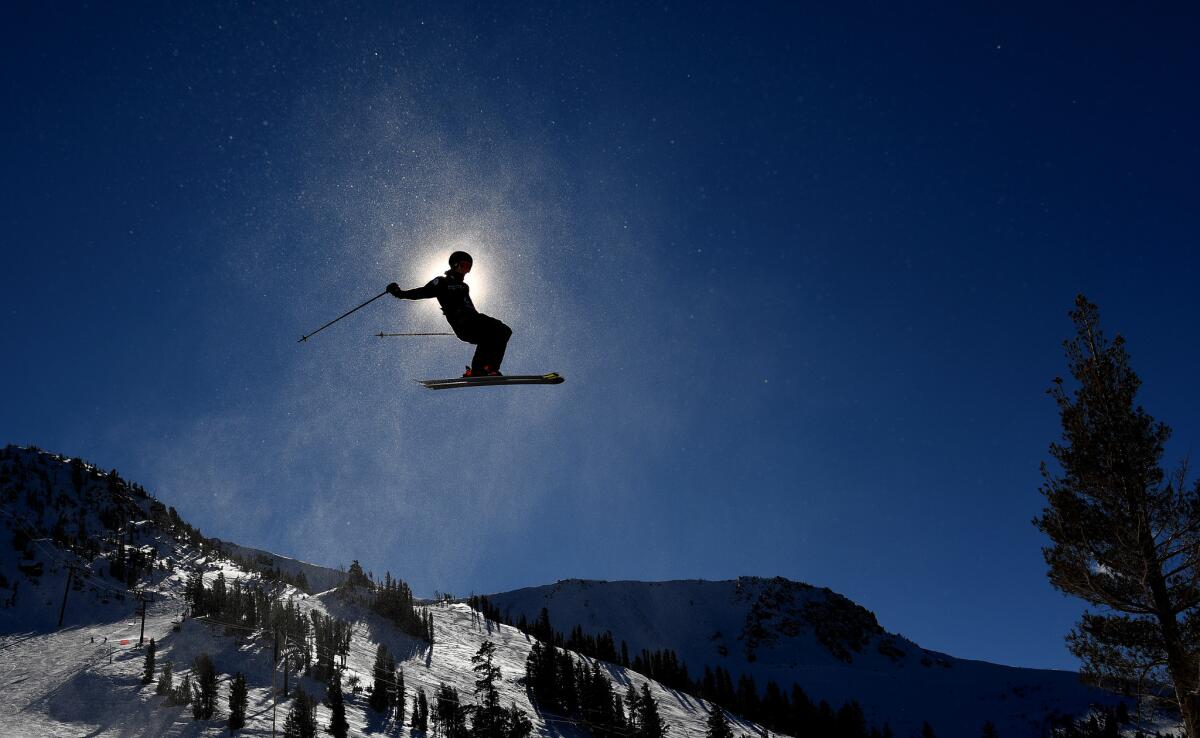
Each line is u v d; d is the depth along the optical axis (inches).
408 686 4279.0
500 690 4776.1
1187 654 562.6
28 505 6761.8
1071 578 633.0
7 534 5856.3
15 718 2817.4
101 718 2881.4
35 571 5182.1
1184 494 593.6
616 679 6368.1
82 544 6063.0
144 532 7185.0
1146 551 588.7
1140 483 603.8
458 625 6860.2
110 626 4399.6
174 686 3250.5
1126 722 5098.4
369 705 3624.5
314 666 3932.1
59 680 3238.2
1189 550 581.0
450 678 4805.6
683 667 7194.9
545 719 4357.8
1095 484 624.7
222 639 4143.7
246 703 3014.3
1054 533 637.9
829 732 6146.7
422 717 3548.2
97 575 5433.1
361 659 4677.7
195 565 6579.7
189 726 2854.3
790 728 6117.1
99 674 3314.5
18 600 4694.9
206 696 2960.1
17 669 3464.6
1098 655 616.1
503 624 7485.2
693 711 5880.9
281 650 4101.9
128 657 3641.7
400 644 5521.7
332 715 3102.9
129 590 5246.1
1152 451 606.5
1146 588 597.0
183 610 4859.7
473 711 3705.7
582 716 4407.0
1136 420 620.1
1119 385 645.3
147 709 2984.7
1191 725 557.6
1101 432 622.8
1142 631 588.4
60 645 3905.0
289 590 6378.0
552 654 5177.2
